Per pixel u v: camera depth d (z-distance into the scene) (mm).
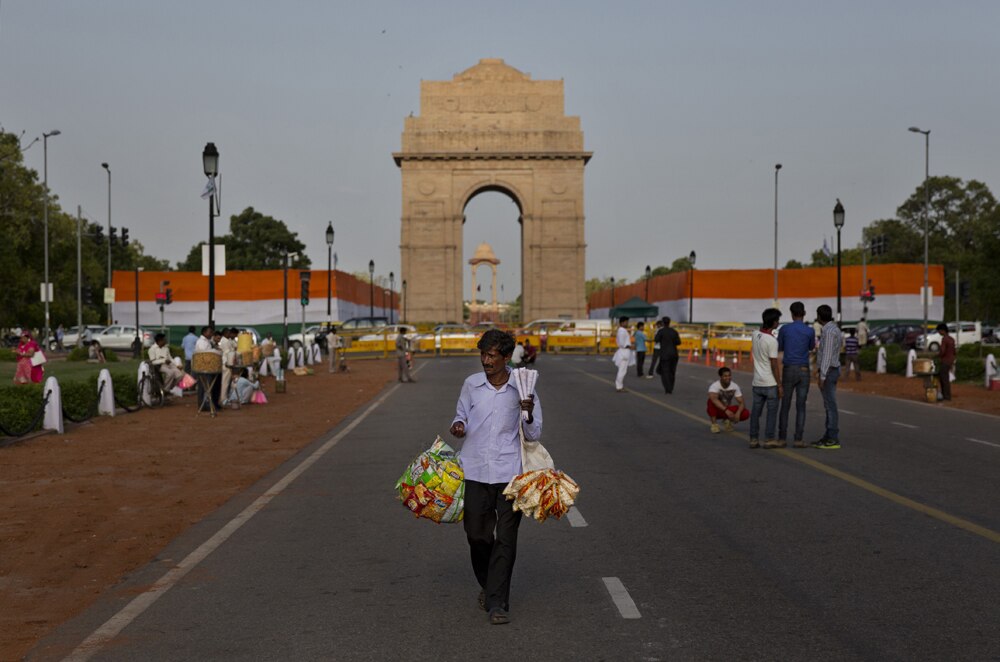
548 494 6539
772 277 81250
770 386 15789
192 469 14273
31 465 14602
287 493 12070
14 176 67812
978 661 5590
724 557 8305
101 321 109062
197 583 7766
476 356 63156
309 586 7602
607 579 7645
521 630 6371
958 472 13078
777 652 5816
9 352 51594
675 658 5750
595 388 31062
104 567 8477
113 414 22359
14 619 6922
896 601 6867
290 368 46094
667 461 14398
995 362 31656
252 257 136250
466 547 8984
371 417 22344
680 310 84312
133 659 5945
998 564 7914
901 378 37688
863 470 13312
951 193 119250
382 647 6062
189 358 29547
